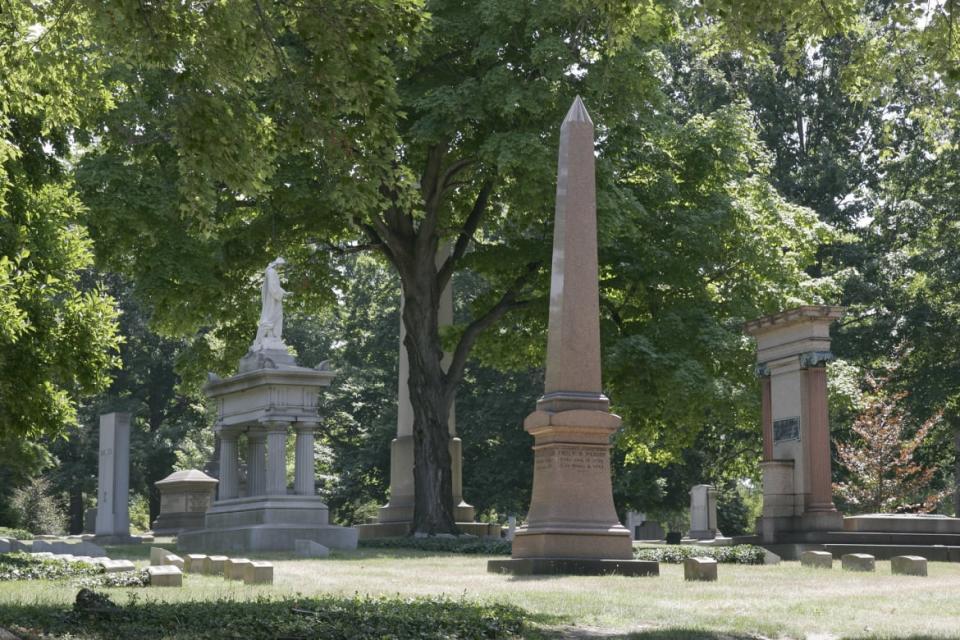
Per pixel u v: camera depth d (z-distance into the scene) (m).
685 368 36.22
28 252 21.03
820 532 31.95
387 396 73.69
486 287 69.25
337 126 17.48
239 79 17.27
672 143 40.22
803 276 43.12
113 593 17.42
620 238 38.72
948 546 30.25
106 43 17.78
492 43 33.09
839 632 13.70
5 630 11.67
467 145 35.25
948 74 18.30
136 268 36.03
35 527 63.62
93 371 22.25
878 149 61.03
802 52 19.55
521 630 13.21
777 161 63.03
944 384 55.91
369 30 16.59
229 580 20.80
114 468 43.31
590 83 33.00
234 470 35.84
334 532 32.19
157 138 32.19
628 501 64.56
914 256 58.12
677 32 34.31
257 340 34.50
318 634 11.95
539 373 65.25
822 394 33.03
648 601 16.86
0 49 18.42
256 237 36.19
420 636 12.16
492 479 65.19
